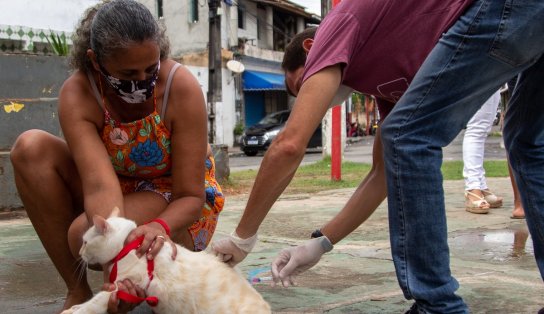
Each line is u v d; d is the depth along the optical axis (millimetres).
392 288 2826
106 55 1892
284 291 2807
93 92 2164
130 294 1788
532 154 2357
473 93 1986
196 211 2270
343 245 3885
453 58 1931
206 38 22516
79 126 2141
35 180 2273
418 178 1947
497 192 6543
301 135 1954
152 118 2193
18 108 5980
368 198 2451
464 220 4754
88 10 2156
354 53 2061
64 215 2357
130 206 2285
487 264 3275
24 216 5621
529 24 1872
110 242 1841
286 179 2004
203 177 2301
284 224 4805
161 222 2049
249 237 2094
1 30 11727
